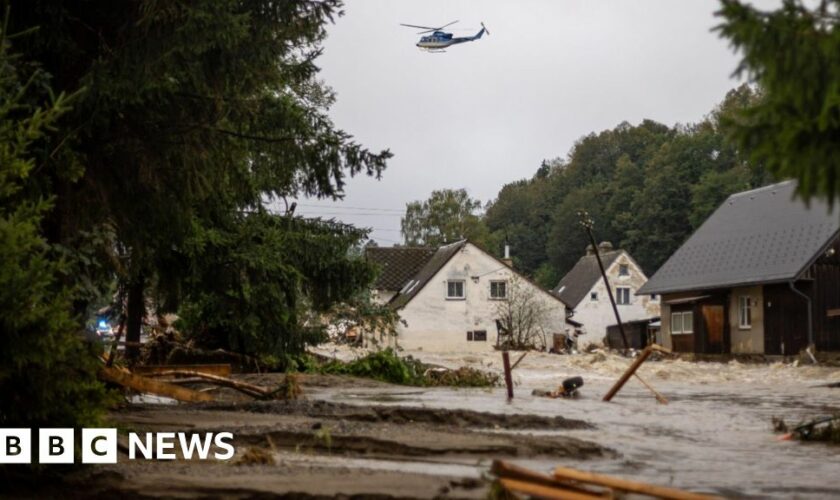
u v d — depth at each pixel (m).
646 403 18.48
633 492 5.75
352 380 24.91
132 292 24.72
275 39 13.05
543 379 28.84
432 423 12.91
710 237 57.44
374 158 14.69
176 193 13.81
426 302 71.00
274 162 14.94
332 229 24.31
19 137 7.82
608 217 115.19
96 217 13.07
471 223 119.75
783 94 4.51
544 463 9.25
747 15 4.41
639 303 82.06
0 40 9.63
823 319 46.66
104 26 12.66
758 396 21.72
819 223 47.88
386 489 6.90
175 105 12.98
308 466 8.23
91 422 7.69
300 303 25.58
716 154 103.06
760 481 8.24
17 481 7.57
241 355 26.05
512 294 70.25
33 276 7.07
